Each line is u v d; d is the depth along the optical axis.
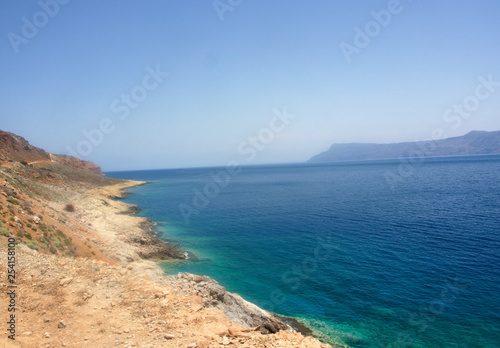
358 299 23.17
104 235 34.12
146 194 103.94
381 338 18.44
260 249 36.75
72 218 33.81
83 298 11.68
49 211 27.86
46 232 20.14
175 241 41.00
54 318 9.94
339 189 97.88
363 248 34.94
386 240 37.53
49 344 8.51
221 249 37.09
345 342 18.20
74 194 62.12
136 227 47.19
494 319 19.72
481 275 25.92
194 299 13.34
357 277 27.02
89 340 9.06
